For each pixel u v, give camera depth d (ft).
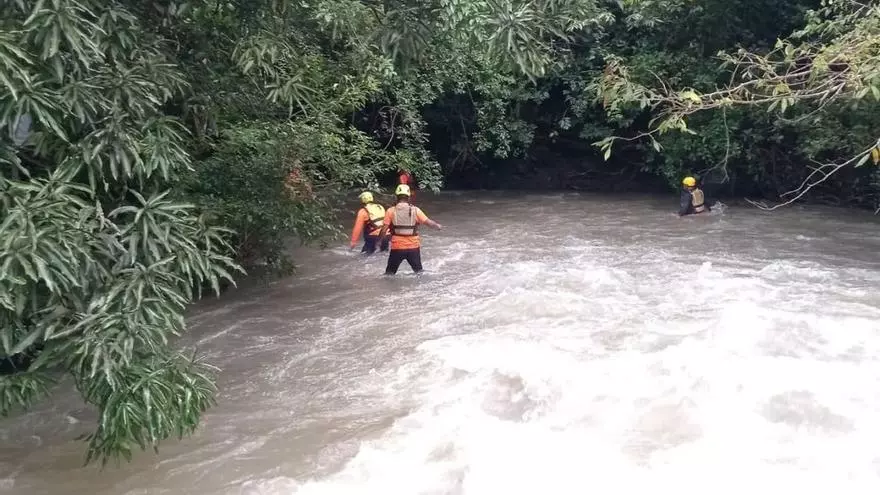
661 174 65.46
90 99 15.21
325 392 22.79
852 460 17.87
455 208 59.11
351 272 37.91
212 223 29.01
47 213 14.05
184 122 27.12
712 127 54.44
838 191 56.75
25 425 20.47
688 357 24.29
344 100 37.22
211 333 28.45
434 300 32.45
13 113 14.17
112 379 14.52
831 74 20.53
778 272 36.11
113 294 14.76
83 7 15.08
